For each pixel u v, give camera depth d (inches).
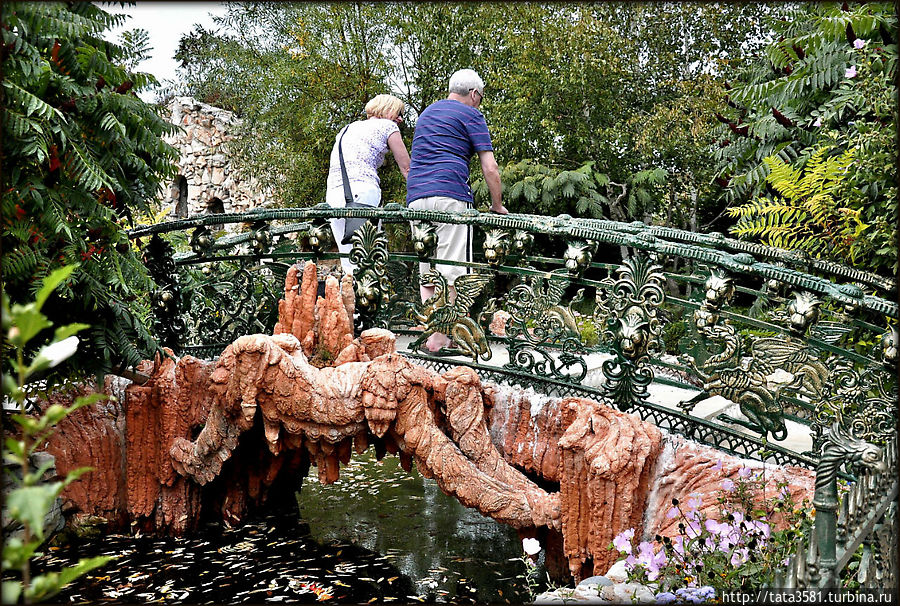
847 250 196.9
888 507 104.1
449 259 198.8
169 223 205.3
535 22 469.7
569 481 158.7
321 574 172.2
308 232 196.2
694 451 151.5
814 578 88.7
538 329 176.7
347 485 230.5
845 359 161.9
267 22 595.8
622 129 464.1
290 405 169.5
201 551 184.9
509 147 471.8
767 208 213.6
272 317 208.1
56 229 156.3
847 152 191.2
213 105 652.7
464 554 183.2
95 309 173.3
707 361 150.8
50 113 152.1
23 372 50.8
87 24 161.3
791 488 138.2
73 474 50.1
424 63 509.0
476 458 173.2
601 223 169.8
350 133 228.2
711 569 115.4
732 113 322.3
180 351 212.2
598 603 116.8
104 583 165.9
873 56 190.1
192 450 185.5
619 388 163.8
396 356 174.7
